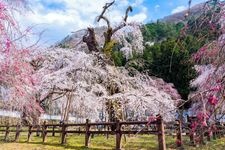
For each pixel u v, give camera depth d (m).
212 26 3.70
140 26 21.39
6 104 8.56
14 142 14.04
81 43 22.70
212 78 3.37
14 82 7.69
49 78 16.86
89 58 17.97
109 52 19.31
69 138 16.16
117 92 18.03
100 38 22.78
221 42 3.67
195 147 9.31
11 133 19.58
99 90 17.25
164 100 16.05
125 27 20.88
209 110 3.00
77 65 17.64
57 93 19.20
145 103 16.02
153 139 14.73
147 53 26.50
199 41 3.89
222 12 3.59
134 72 19.69
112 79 17.83
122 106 16.45
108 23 19.53
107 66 18.14
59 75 17.27
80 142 13.86
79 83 17.16
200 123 2.98
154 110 15.73
